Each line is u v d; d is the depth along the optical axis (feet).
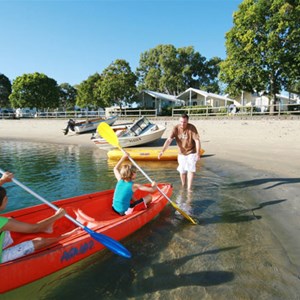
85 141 63.41
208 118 71.46
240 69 74.28
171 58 168.14
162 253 12.55
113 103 112.78
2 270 9.23
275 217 16.24
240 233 14.38
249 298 9.55
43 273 10.30
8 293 9.89
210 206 18.42
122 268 11.50
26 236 12.38
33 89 133.90
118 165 17.65
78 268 11.48
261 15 70.64
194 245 13.21
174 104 126.41
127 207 15.17
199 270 11.23
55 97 143.43
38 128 89.45
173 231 14.70
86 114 113.70
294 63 70.74
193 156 20.90
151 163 35.17
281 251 12.52
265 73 72.49
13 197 21.06
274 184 22.76
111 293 10.08
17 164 35.47
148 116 91.76
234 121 63.31
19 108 140.36
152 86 177.17
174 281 10.61
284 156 34.09
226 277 10.73
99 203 16.22
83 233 11.98
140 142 47.73
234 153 38.52
